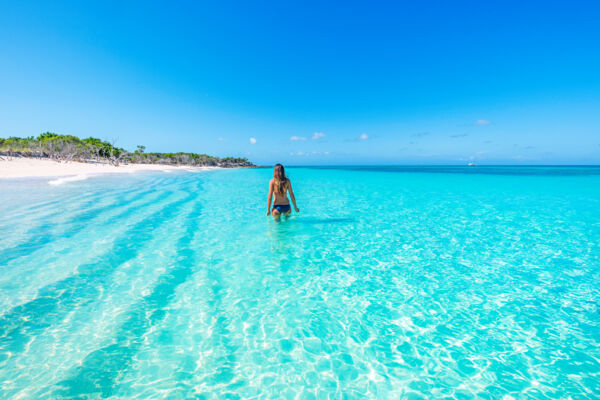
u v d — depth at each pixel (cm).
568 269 436
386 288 372
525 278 403
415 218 809
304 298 344
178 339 261
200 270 421
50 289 348
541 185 2041
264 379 218
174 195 1264
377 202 1128
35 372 216
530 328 286
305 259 474
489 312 315
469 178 3000
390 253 507
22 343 248
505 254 504
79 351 241
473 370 229
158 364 230
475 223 747
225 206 980
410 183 2242
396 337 271
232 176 3534
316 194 1423
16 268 407
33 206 888
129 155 5988
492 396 204
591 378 220
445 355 247
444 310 319
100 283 369
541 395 204
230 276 402
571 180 2600
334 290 365
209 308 316
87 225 662
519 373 226
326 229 672
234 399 198
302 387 211
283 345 258
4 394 194
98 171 3009
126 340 257
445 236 620
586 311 316
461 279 400
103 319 289
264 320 296
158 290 354
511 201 1182
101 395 197
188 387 208
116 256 467
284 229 667
